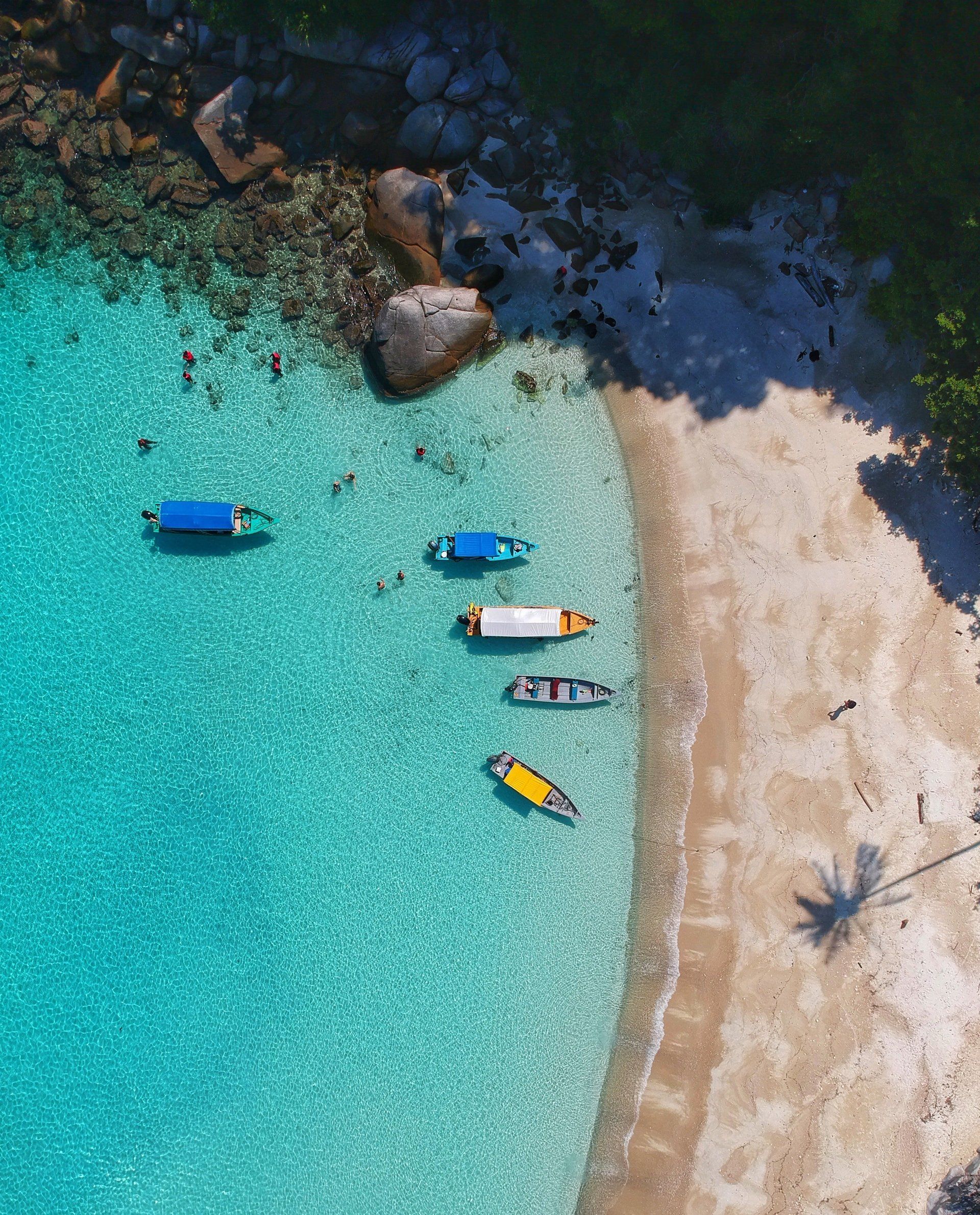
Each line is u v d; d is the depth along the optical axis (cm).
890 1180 3403
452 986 3522
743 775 3562
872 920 3497
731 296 3659
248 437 3603
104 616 3566
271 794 3547
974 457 3403
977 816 3506
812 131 3328
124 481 3581
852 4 2989
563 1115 3497
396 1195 3447
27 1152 3419
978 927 3478
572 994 3541
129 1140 3434
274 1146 3453
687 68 3388
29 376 3591
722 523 3619
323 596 3584
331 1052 3488
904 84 3209
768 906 3516
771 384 3638
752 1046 3475
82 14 3575
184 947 3497
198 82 3606
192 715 3550
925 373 3488
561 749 3581
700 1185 3434
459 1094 3494
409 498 3606
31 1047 3450
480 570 3597
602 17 3347
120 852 3509
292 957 3509
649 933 3553
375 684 3572
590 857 3569
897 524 3578
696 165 3541
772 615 3588
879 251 3472
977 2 2923
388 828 3547
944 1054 3444
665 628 3612
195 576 3575
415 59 3597
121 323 3619
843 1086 3447
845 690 3562
